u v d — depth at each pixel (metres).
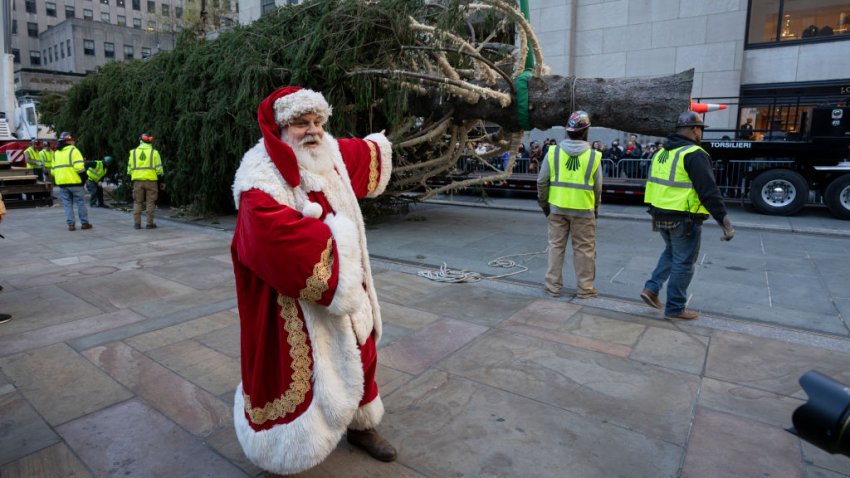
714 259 6.94
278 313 2.14
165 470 2.55
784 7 14.31
